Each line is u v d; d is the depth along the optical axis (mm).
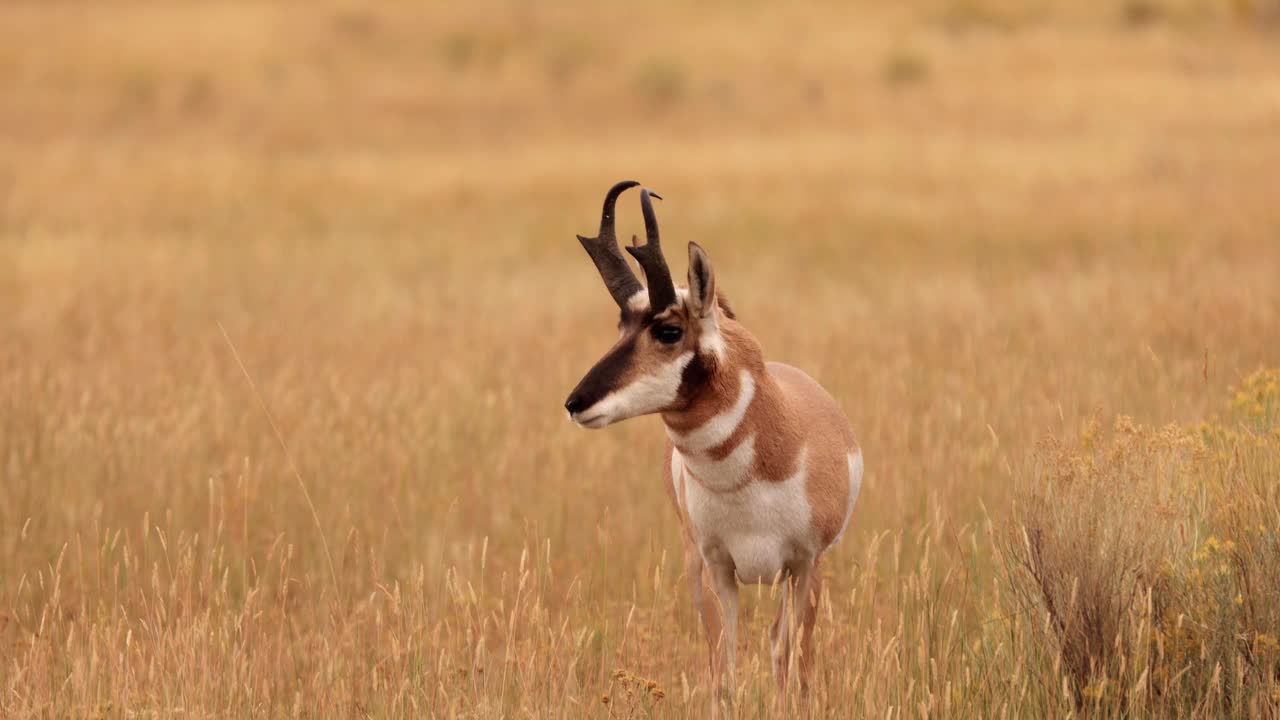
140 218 83438
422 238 77562
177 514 29906
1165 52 167375
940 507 27250
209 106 151125
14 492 30406
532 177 99062
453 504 28953
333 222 83938
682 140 123000
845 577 27766
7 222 79562
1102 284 51156
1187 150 95062
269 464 31875
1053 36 191000
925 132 118125
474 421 35500
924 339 43375
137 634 25375
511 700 22078
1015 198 80562
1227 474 21656
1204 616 20062
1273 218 66812
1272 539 20266
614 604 26312
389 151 121750
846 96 148250
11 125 134000
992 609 22953
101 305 53344
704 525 22469
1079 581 20250
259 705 21844
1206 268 52906
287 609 27719
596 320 51562
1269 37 185125
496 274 65062
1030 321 44562
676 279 59281
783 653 21922
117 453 31969
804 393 23625
